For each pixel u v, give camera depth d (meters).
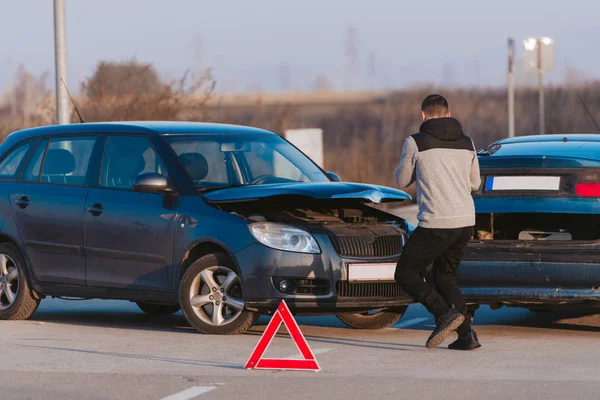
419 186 19.48
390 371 17.97
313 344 20.98
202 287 22.17
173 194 22.58
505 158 21.81
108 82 46.22
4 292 25.27
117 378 17.50
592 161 21.25
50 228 24.23
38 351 20.23
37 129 25.50
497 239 22.97
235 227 21.66
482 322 24.25
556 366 18.34
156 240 22.58
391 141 76.25
